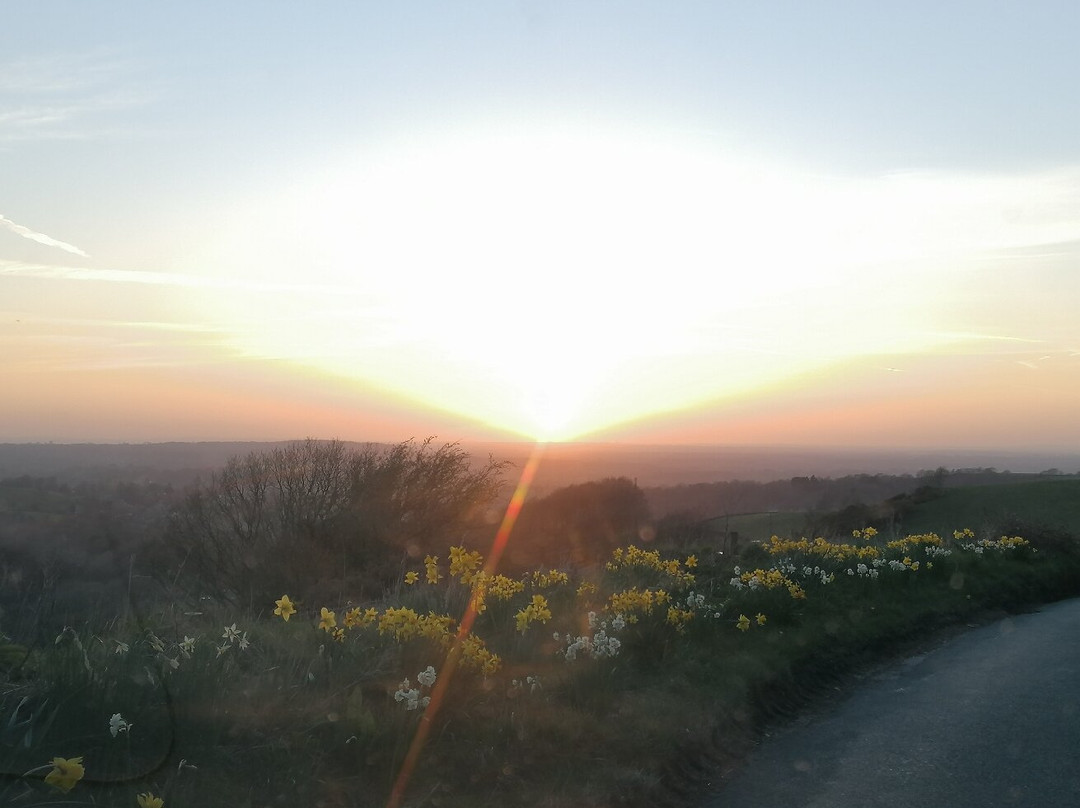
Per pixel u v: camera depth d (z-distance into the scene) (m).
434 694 6.66
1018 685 9.93
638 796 6.18
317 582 16.09
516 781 5.96
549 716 6.88
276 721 5.79
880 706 9.18
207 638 7.03
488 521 20.98
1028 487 48.16
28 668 5.89
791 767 7.20
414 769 5.75
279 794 5.08
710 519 35.16
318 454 19.17
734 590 12.08
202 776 5.04
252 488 18.27
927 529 37.94
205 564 16.70
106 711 5.08
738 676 8.94
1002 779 6.77
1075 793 6.46
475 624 9.23
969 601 16.11
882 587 14.94
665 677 8.56
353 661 6.92
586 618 9.68
